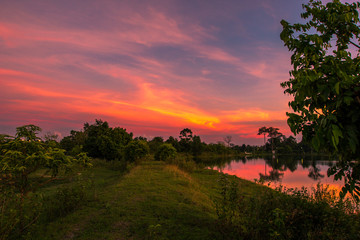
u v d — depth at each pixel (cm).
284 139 9194
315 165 3294
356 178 250
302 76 209
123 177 1266
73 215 614
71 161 552
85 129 4038
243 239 431
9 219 434
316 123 216
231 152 9806
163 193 855
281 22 286
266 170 2706
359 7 274
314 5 306
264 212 441
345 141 213
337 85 191
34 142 478
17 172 469
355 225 384
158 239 480
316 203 454
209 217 621
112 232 516
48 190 981
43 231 515
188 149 7600
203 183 1402
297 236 409
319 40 241
